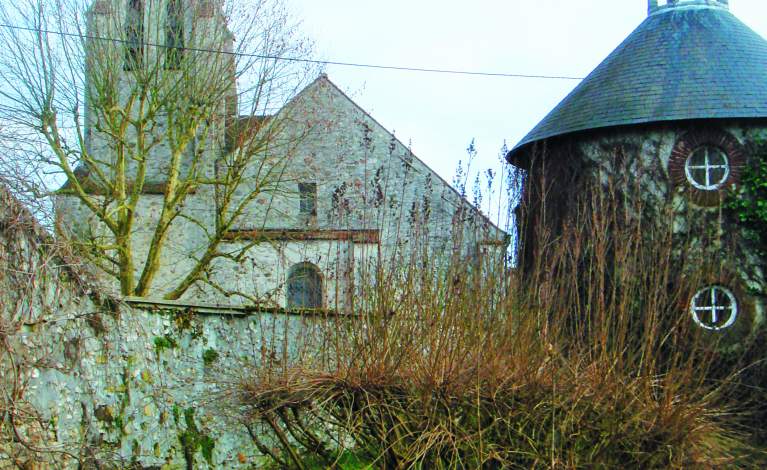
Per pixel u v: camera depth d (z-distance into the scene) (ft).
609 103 61.52
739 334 54.60
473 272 30.48
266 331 39.88
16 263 26.58
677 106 59.21
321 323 31.30
